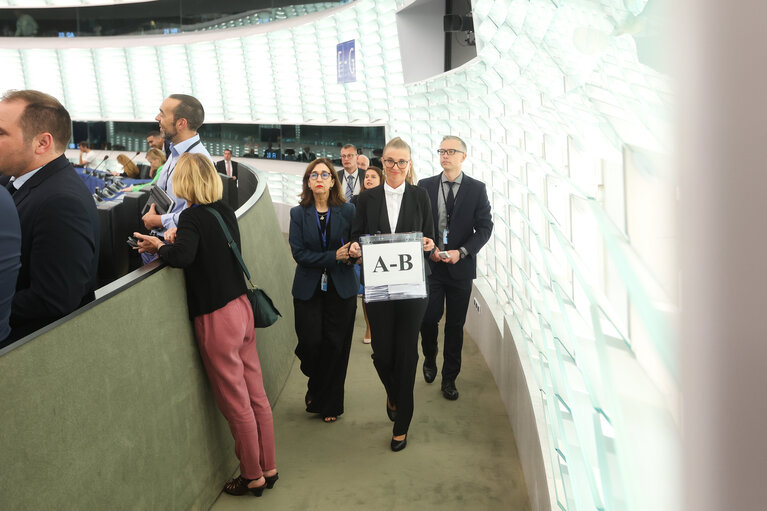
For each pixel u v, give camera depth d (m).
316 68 11.14
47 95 2.15
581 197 1.34
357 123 10.09
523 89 2.41
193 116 3.66
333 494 3.06
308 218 3.74
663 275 0.73
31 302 1.99
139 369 2.38
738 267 0.51
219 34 14.11
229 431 3.31
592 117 1.23
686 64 0.54
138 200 3.89
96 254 2.22
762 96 0.48
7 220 1.76
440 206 4.15
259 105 13.14
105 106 16.89
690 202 0.54
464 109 4.63
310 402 3.96
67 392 1.91
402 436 3.49
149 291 2.51
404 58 7.84
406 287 3.38
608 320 1.15
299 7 12.12
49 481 1.79
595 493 1.34
